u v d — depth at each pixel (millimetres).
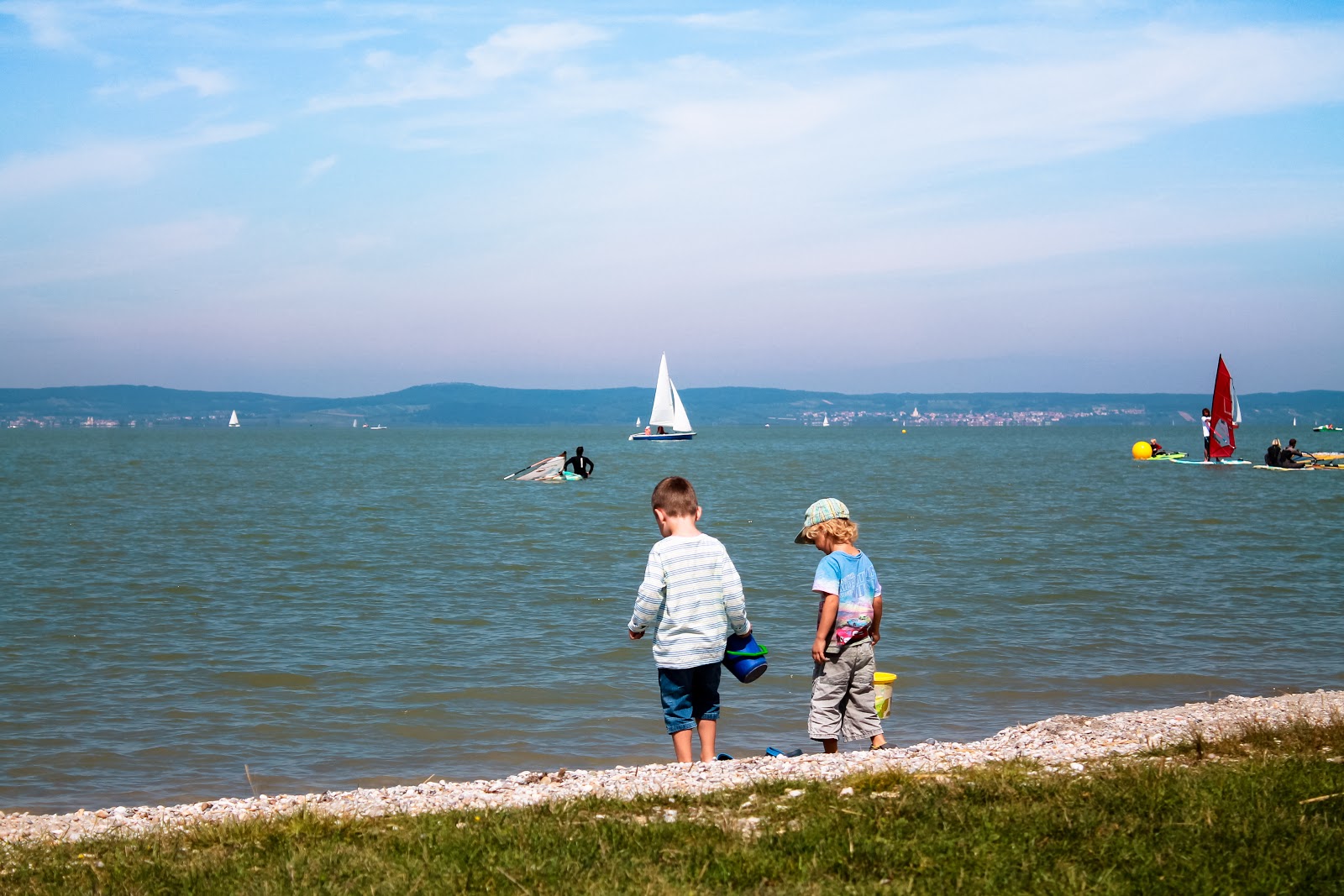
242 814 7812
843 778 7242
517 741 11430
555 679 14180
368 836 6250
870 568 8906
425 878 5273
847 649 8781
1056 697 13102
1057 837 5523
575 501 49125
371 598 21141
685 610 8156
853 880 5008
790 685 13648
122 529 35688
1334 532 32344
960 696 13133
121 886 5430
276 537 33344
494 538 32781
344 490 57625
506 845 5770
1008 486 57500
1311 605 19656
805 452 131250
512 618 18844
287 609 19859
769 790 6984
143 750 11078
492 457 115750
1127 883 4855
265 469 84500
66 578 24000
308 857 5715
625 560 27312
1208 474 66125
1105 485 56844
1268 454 70625
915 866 5168
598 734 11688
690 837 5777
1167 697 13094
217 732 11727
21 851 6492
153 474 75625
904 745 10977
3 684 13875
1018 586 21828
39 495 52875
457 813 6805
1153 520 36906
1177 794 6180
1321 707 10570
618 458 110188
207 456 117312
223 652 15961
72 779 10141
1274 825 5520
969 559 26344
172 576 24297
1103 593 20969
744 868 5199
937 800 6332
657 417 181250
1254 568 24641
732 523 37625
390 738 11531
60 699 13164
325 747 11195
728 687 13562
